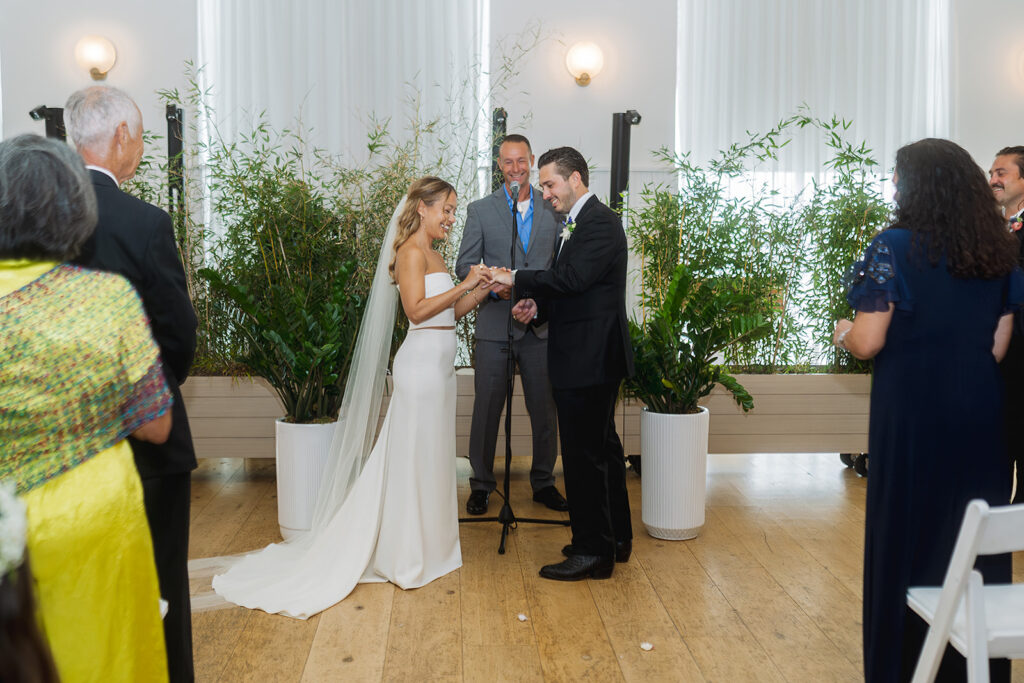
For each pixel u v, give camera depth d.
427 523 3.42
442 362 3.46
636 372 3.88
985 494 2.06
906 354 2.06
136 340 1.61
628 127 5.63
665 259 5.00
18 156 1.57
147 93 6.76
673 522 3.84
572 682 2.60
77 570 1.56
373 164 6.77
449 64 6.82
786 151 7.12
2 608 1.28
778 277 5.08
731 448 4.79
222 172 5.16
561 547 3.80
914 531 2.06
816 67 7.09
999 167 3.41
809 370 5.13
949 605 1.75
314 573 3.36
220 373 4.76
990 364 2.08
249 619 3.06
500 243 4.28
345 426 3.59
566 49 6.94
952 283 2.05
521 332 4.24
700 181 5.21
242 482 4.88
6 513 1.29
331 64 6.78
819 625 3.01
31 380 1.49
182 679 2.27
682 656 2.77
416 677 2.64
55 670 1.35
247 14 6.71
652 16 6.97
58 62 6.75
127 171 2.22
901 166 2.12
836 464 5.39
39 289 1.55
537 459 4.41
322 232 4.91
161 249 2.13
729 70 7.07
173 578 2.24
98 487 1.58
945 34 7.21
